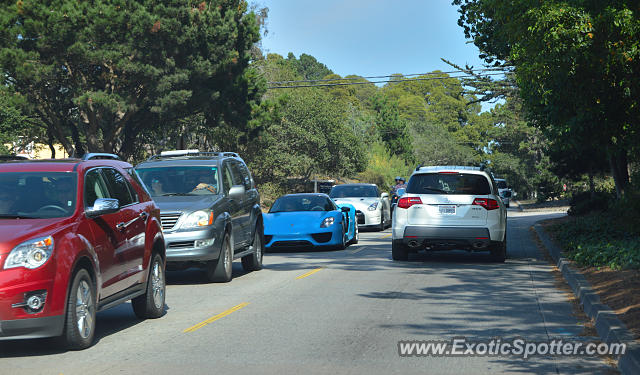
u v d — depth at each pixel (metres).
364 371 7.14
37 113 42.78
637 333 8.03
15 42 34.56
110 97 36.41
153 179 15.09
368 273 15.37
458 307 10.96
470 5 24.14
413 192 17.03
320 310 10.75
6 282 7.45
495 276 14.77
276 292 12.73
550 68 14.88
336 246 21.53
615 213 20.84
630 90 15.88
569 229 22.56
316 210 21.70
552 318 10.05
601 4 14.11
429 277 14.63
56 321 7.73
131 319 10.48
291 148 63.06
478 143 155.38
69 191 8.80
